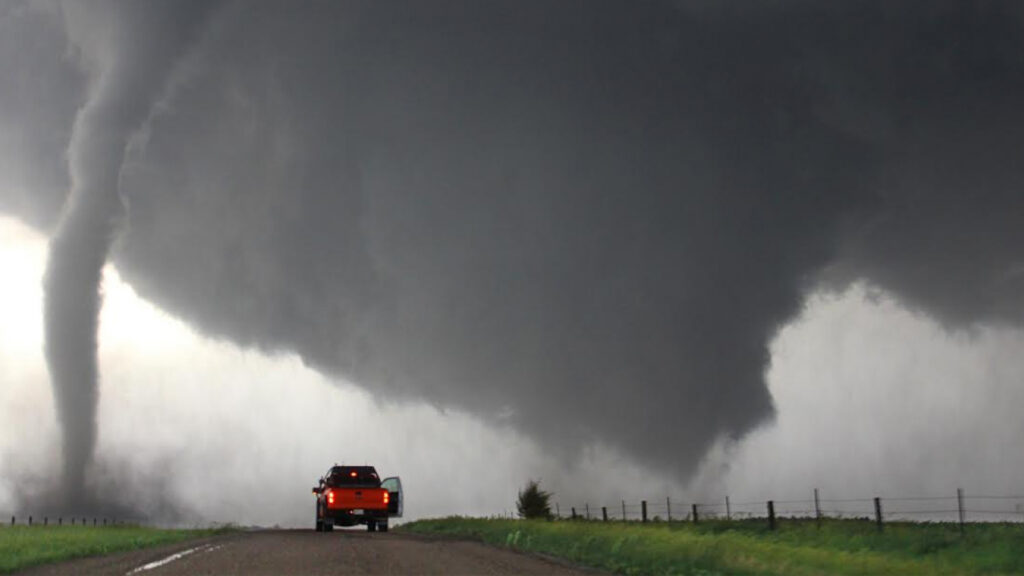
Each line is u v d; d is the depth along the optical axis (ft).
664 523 144.77
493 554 86.22
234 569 64.49
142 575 59.62
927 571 68.80
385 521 165.78
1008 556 74.38
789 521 138.82
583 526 125.70
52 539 97.19
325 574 61.41
